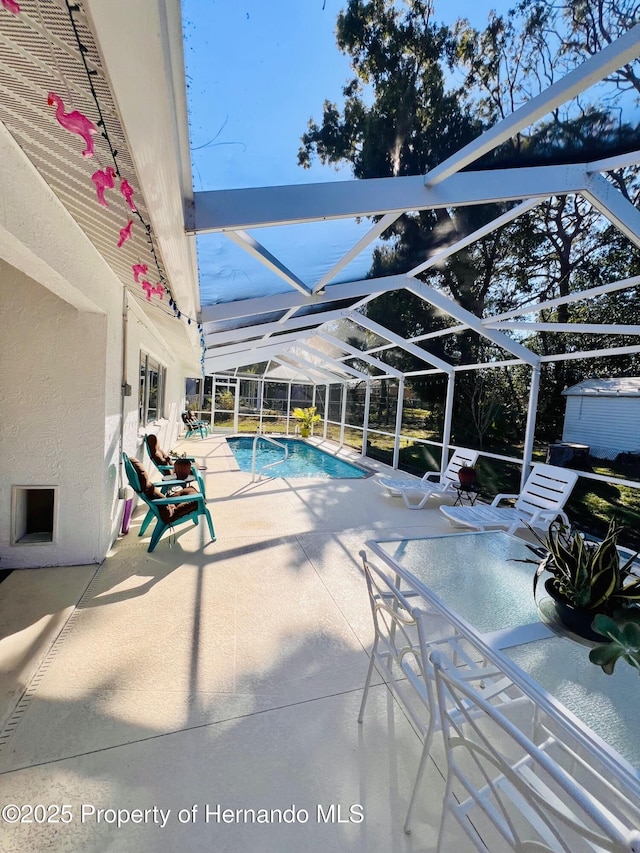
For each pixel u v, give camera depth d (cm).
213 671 216
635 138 237
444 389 822
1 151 159
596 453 521
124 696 196
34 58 95
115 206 183
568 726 109
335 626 263
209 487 642
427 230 369
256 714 190
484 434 735
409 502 605
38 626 247
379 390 1049
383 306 706
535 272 578
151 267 256
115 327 360
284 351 1149
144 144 111
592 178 269
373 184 226
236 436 1368
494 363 612
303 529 454
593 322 557
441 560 216
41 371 312
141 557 355
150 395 658
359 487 697
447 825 146
